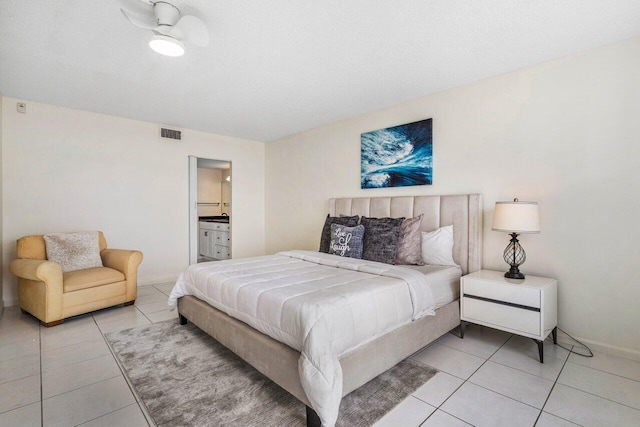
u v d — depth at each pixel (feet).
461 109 9.94
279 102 11.53
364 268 8.21
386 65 8.54
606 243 7.45
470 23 6.57
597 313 7.59
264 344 5.85
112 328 9.14
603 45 7.46
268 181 18.44
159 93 10.65
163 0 5.75
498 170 9.16
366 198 12.46
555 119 8.14
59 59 8.21
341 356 5.25
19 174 11.25
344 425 4.98
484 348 7.84
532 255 8.56
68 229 12.25
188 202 15.55
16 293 11.25
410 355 7.33
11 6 5.98
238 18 6.40
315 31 6.89
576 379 6.35
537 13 6.23
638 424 5.02
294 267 8.92
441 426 4.98
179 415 5.27
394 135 11.71
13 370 6.71
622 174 7.23
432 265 9.50
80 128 12.48
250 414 5.31
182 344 8.05
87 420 5.13
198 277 8.54
